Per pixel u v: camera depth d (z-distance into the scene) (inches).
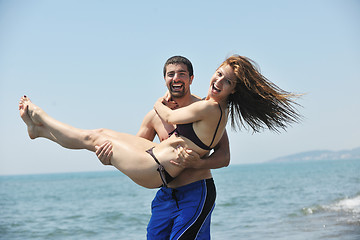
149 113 175.6
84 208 590.9
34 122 175.0
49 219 481.4
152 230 161.6
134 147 156.9
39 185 1795.0
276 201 556.1
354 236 285.4
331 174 1454.2
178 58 163.8
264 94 146.5
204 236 162.2
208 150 153.5
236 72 143.6
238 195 673.6
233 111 157.4
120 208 561.0
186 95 165.6
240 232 326.0
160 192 163.2
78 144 166.1
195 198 155.1
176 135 154.3
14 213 558.9
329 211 420.5
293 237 294.7
